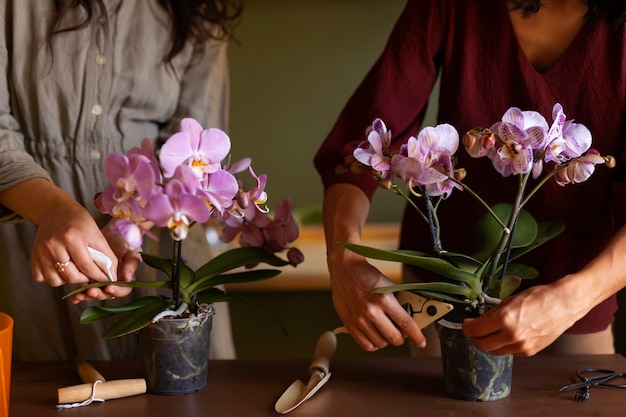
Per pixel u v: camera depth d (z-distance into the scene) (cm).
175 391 135
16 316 171
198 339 135
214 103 178
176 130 174
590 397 133
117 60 167
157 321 132
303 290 264
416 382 140
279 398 133
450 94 158
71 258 129
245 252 144
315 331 268
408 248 170
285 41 277
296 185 284
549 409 129
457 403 131
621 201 144
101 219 168
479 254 133
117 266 138
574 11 151
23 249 169
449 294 135
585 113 150
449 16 156
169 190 117
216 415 128
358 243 139
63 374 146
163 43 171
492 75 154
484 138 120
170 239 177
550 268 156
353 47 276
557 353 167
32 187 143
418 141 123
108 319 169
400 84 157
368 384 140
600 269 126
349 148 155
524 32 154
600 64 149
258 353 269
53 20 164
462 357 131
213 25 178
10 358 121
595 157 121
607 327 166
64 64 165
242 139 284
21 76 165
